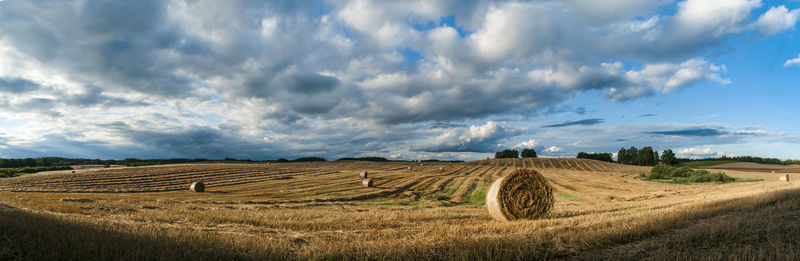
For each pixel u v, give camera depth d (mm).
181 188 27953
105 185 28078
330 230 8367
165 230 7055
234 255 5320
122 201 15180
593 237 6336
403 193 25844
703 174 40750
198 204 15758
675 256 5145
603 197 21125
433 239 6293
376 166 68812
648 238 6527
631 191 26500
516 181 11938
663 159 108250
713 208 9727
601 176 50906
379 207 16828
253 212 12242
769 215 8227
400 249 5582
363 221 9773
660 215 8648
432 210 13938
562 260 5387
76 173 40375
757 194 13875
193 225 8570
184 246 5645
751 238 6121
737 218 7906
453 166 74312
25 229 6035
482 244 5805
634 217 8664
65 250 5199
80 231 6297
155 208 13453
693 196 18781
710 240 6086
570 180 41156
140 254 5066
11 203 11867
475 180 37375
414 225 9328
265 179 36344
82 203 13617
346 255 5480
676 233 6746
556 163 86312
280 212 12430
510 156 130875
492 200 11812
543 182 12570
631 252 5508
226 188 27844
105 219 8742
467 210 13992
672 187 30516
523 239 6207
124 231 6684
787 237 6055
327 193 24312
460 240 6082
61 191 22516
